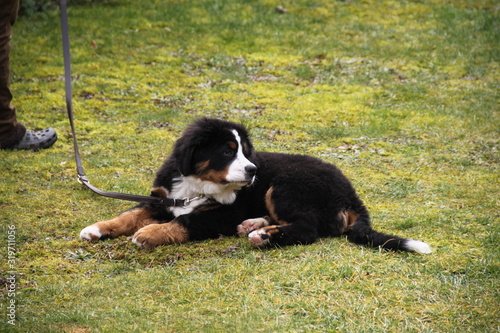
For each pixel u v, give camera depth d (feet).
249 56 60.54
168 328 18.98
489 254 24.32
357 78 55.88
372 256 24.18
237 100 49.85
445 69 58.44
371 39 66.18
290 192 26.43
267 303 20.59
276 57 60.64
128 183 33.17
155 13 71.15
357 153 39.52
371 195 32.24
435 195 32.19
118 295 21.20
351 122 45.85
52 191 31.76
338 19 72.18
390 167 36.91
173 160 27.55
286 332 18.75
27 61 55.36
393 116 47.19
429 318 19.70
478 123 45.34
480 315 19.75
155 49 60.95
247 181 25.67
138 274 22.89
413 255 24.25
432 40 66.23
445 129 44.34
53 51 58.39
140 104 48.32
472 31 68.85
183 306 20.43
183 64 57.77
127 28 66.03
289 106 48.88
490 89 53.31
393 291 21.40
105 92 50.24
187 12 71.97
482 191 32.63
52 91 49.52
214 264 23.59
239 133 26.50
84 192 31.73
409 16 73.56
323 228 26.43
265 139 41.88
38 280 22.17
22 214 28.50
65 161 36.55
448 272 22.88
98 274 22.89
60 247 25.11
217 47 62.39
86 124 43.47
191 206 26.89
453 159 38.32
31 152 37.83
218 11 72.74
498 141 41.88
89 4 72.84
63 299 20.74
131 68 55.72
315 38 66.03
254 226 26.68
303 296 21.16
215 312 20.04
